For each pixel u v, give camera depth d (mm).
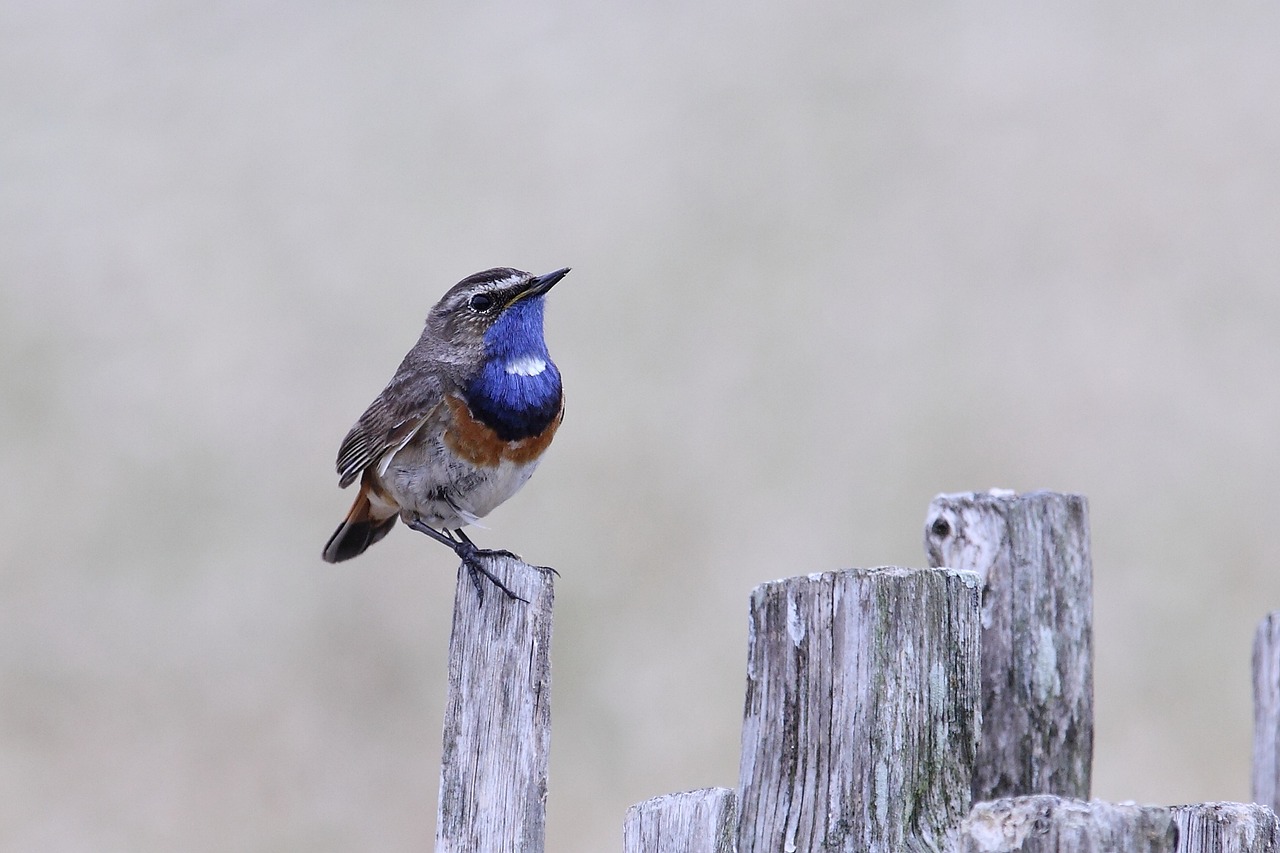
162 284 18391
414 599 14742
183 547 15344
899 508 14891
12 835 12633
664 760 13000
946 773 6180
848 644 6164
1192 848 5961
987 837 5508
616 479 15336
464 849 6879
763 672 6305
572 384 16453
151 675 14164
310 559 15117
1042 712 7688
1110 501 14719
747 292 17688
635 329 17188
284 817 13000
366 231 19219
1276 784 8289
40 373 17172
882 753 6078
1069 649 7805
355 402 16734
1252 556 14117
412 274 18406
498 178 20047
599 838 12484
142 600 14852
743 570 14422
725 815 6297
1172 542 14344
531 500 15180
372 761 13461
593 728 13320
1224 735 12453
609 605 14242
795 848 6078
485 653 7023
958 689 6254
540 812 6816
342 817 13039
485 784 6898
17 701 13867
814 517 14883
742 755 6379
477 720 6977
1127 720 12656
